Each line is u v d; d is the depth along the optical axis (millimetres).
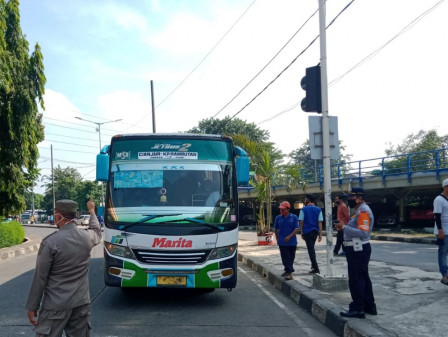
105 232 7051
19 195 19422
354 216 5867
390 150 44312
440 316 5719
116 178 7371
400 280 8242
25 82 18406
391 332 5047
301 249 15320
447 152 39656
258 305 7379
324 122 7891
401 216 25406
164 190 7277
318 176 30094
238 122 52594
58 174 77688
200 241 6871
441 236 7445
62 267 3650
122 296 8016
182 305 7336
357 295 5707
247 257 12977
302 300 7273
